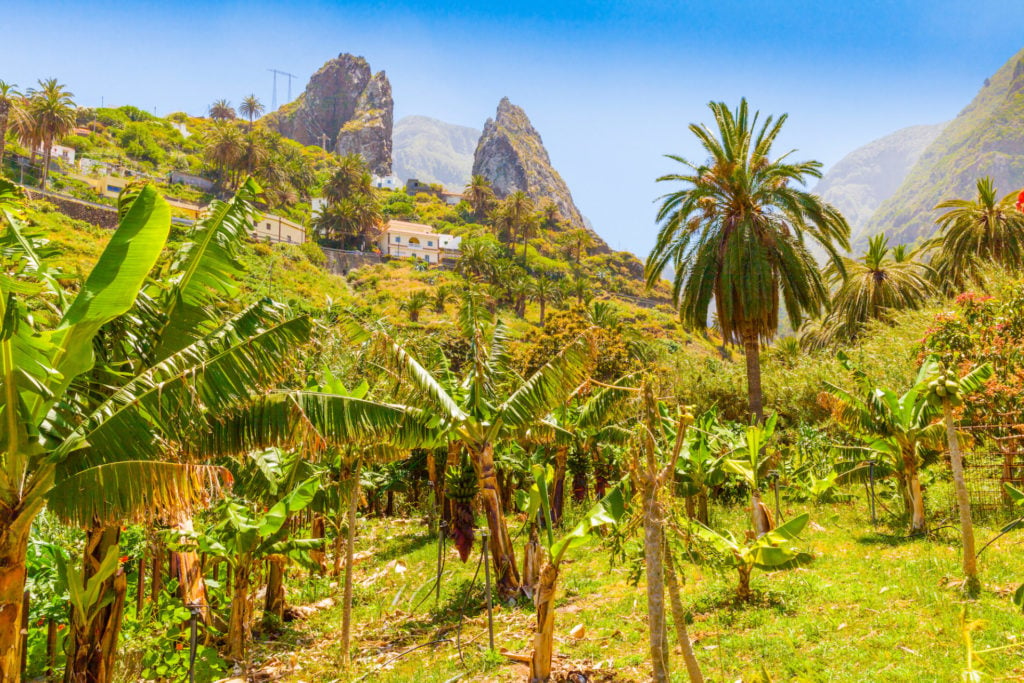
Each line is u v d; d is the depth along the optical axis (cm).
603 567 1173
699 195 2242
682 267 2362
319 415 762
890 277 3194
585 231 16375
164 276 764
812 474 1584
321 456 1091
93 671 658
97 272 545
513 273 10656
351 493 1015
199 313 727
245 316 694
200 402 623
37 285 545
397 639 974
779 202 2195
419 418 1006
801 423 2152
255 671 867
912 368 1812
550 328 3391
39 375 564
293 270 7969
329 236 11962
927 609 719
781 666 638
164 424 587
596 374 2975
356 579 1378
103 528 661
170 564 895
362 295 8431
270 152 14288
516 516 1814
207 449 647
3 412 549
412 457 2062
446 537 1475
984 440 1212
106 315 555
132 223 551
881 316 3130
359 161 13962
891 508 1355
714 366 3253
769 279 2153
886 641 650
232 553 879
